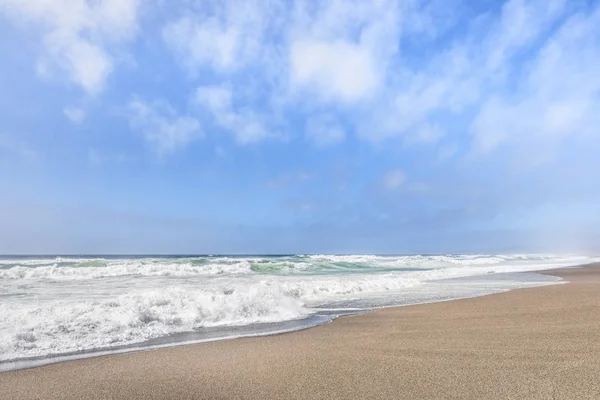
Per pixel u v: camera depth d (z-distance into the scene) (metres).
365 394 3.42
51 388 3.73
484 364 4.23
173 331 6.61
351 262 30.22
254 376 4.02
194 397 3.46
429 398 3.28
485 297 10.50
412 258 41.81
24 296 10.00
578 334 5.57
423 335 5.91
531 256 64.19
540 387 3.44
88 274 16.78
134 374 4.16
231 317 7.76
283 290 11.24
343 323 7.30
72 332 6.00
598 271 23.19
